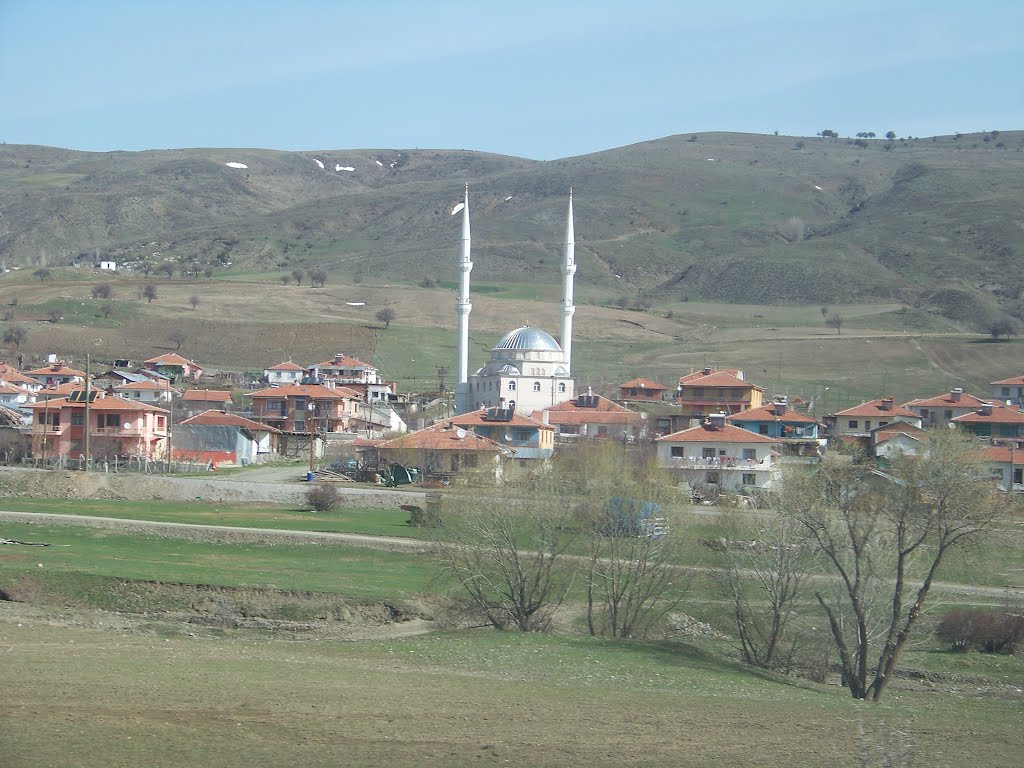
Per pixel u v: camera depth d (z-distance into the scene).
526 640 84.50
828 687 82.69
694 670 79.12
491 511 92.62
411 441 171.50
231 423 193.50
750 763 58.81
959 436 88.06
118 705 60.44
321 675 70.56
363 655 78.44
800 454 178.50
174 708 60.59
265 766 53.00
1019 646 96.12
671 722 65.12
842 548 87.56
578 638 86.00
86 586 95.88
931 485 81.69
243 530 120.12
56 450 174.38
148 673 67.81
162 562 105.62
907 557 93.12
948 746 65.38
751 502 113.25
